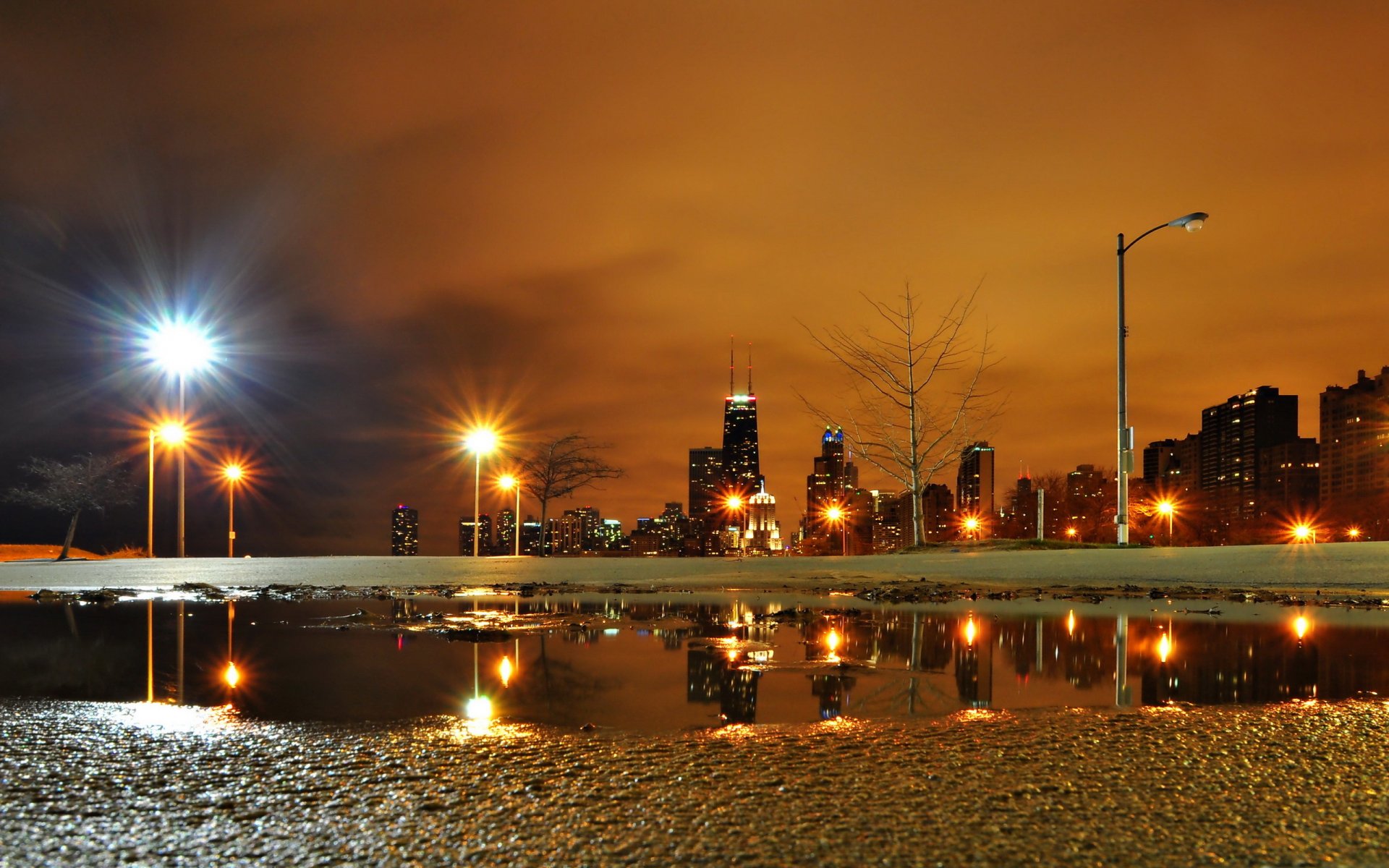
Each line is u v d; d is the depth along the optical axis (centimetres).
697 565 1856
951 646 681
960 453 3027
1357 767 322
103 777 310
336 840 252
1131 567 1505
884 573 1590
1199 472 18938
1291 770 318
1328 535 9106
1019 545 2291
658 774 311
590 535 19238
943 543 2466
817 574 1588
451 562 2055
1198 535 7744
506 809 276
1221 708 431
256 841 252
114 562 2175
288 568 1833
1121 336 2300
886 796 288
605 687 491
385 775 311
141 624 854
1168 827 262
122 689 489
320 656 618
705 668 567
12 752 343
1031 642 714
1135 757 335
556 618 898
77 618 923
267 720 400
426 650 667
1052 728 385
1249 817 271
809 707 437
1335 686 504
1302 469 15988
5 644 692
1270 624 855
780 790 293
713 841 249
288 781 304
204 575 1658
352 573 1692
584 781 303
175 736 369
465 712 422
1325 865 236
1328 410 15588
